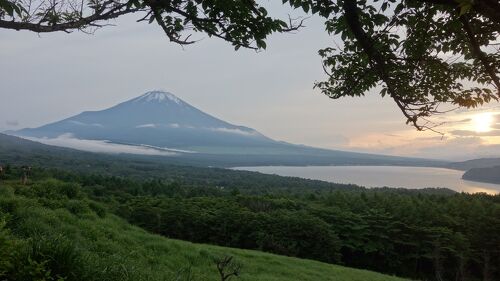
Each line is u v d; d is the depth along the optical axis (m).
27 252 4.41
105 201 52.34
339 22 4.64
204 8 3.65
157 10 3.44
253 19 3.69
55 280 4.38
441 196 72.44
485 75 5.18
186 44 3.66
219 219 48.81
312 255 47.34
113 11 3.10
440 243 47.31
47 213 14.39
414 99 4.53
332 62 5.50
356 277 28.19
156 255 17.88
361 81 5.38
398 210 58.56
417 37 4.67
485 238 50.56
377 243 51.09
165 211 48.78
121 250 14.35
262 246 46.50
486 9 2.55
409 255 50.66
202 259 19.78
